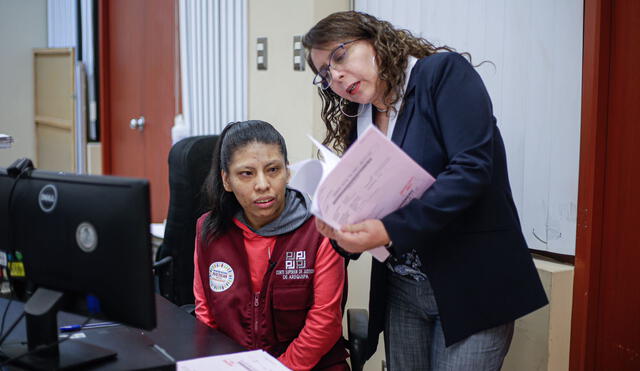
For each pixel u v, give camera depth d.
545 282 1.87
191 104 3.65
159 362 1.21
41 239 1.22
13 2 5.43
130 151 4.62
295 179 1.34
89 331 1.39
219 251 1.66
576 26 1.85
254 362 1.27
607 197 1.83
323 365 1.63
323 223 1.33
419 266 1.49
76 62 4.91
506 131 2.09
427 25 2.35
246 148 1.56
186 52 3.65
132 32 4.46
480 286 1.39
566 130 1.90
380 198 1.27
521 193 2.05
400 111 1.44
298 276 1.60
